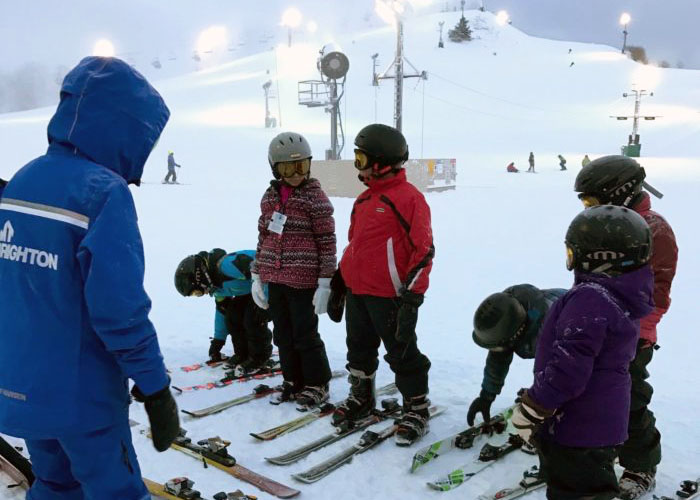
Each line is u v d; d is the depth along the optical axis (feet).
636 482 9.13
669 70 259.80
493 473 9.87
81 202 5.89
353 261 11.10
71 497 6.86
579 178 8.75
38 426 5.97
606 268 6.73
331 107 77.30
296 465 10.18
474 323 9.41
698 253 30.68
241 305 14.69
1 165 69.56
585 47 327.47
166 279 25.46
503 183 78.07
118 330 5.80
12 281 6.13
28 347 6.00
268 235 12.65
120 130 6.24
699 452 10.80
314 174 64.80
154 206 50.65
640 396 8.70
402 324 10.27
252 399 13.00
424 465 10.13
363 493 9.30
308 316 12.48
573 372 6.59
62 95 6.36
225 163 89.20
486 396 10.11
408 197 10.49
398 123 60.23
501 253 31.04
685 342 17.66
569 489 7.17
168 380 6.24
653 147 135.23
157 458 10.35
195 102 185.88
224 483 9.53
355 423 11.54
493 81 229.04
